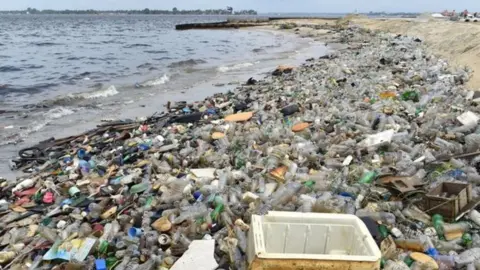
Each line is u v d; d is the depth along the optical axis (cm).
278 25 7806
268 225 418
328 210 523
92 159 907
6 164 929
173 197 625
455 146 750
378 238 458
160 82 1961
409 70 1750
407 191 561
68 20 12588
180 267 436
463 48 2162
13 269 485
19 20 11994
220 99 1476
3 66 2459
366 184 611
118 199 653
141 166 823
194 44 4331
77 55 3127
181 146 930
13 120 1283
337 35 5244
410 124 940
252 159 775
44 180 797
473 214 503
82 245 503
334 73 1884
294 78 1894
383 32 5031
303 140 877
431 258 428
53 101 1525
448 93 1225
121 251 490
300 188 607
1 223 609
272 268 362
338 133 905
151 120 1238
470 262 421
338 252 421
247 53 3406
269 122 1071
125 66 2538
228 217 540
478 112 992
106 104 1509
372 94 1304
